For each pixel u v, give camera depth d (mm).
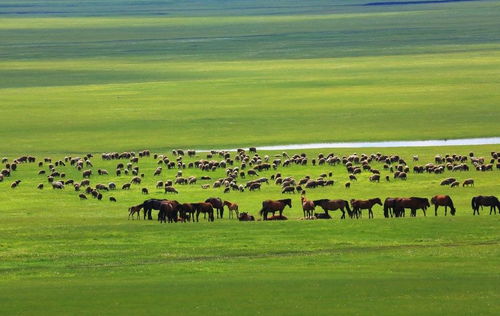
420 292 33812
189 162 80250
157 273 39375
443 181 67750
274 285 35469
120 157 83875
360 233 47719
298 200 62562
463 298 32750
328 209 54344
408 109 113750
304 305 31797
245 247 45031
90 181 72250
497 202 53938
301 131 99688
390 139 94062
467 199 61375
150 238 47188
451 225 49219
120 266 41312
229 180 68875
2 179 73188
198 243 46031
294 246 45219
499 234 47188
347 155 84062
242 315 30562
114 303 32531
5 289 35688
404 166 73812
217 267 40438
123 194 66375
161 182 69562
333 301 32344
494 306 31453
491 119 104375
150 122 107625
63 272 40000
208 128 102750
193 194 65812
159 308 31703
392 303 31984
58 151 90688
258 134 98375
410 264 40344
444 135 95438
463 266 39656
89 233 48656
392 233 47625
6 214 58125
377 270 39031
